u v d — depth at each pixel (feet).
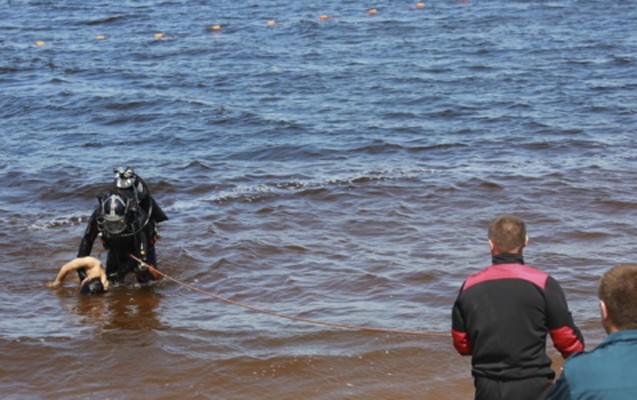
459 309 17.22
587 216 41.01
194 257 36.45
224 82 86.63
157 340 27.73
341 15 147.74
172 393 24.08
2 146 61.26
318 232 39.75
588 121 64.18
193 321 29.63
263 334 28.04
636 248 36.11
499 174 49.03
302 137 61.52
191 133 64.23
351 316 29.55
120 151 59.21
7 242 39.65
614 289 13.80
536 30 122.72
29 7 169.07
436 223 40.68
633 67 88.89
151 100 76.33
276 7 161.79
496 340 16.74
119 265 33.86
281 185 48.16
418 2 163.94
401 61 97.50
